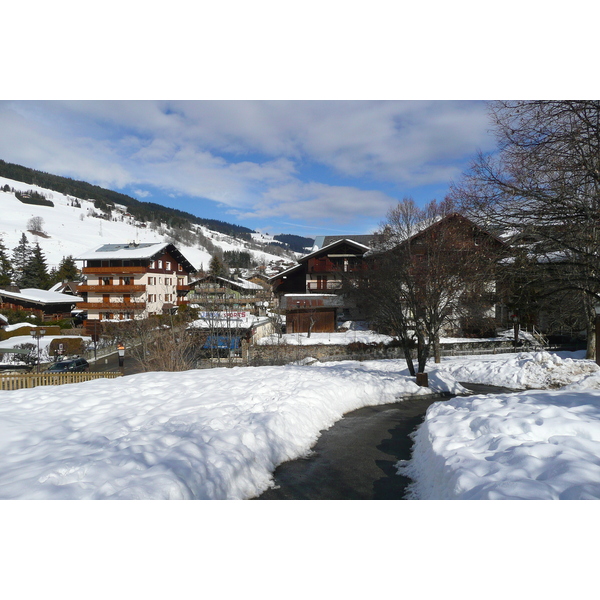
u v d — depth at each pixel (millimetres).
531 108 8641
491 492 4152
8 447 6016
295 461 7430
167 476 4938
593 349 19281
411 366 16078
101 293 47312
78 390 10344
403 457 7645
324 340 27344
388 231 23578
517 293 12227
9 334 38188
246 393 10461
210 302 30219
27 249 87562
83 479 4773
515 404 7750
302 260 40062
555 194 9039
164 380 11992
